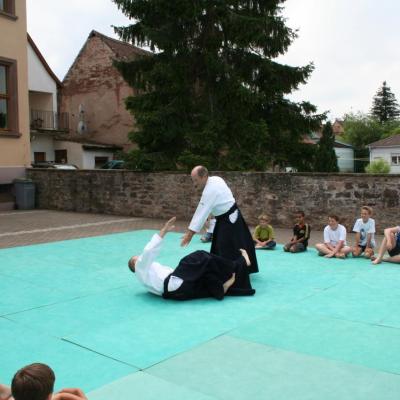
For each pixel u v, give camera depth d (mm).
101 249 9000
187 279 5453
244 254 5902
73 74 32656
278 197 12016
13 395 1833
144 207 14359
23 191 16391
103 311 5090
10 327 4598
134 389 3268
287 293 5785
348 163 51938
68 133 31141
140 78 16344
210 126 15117
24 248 9086
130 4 15039
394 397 3102
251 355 3836
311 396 3135
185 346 4047
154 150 15648
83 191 15633
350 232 11102
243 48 15648
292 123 16469
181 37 15344
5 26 16062
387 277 6570
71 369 3607
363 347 3984
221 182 5945
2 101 16500
